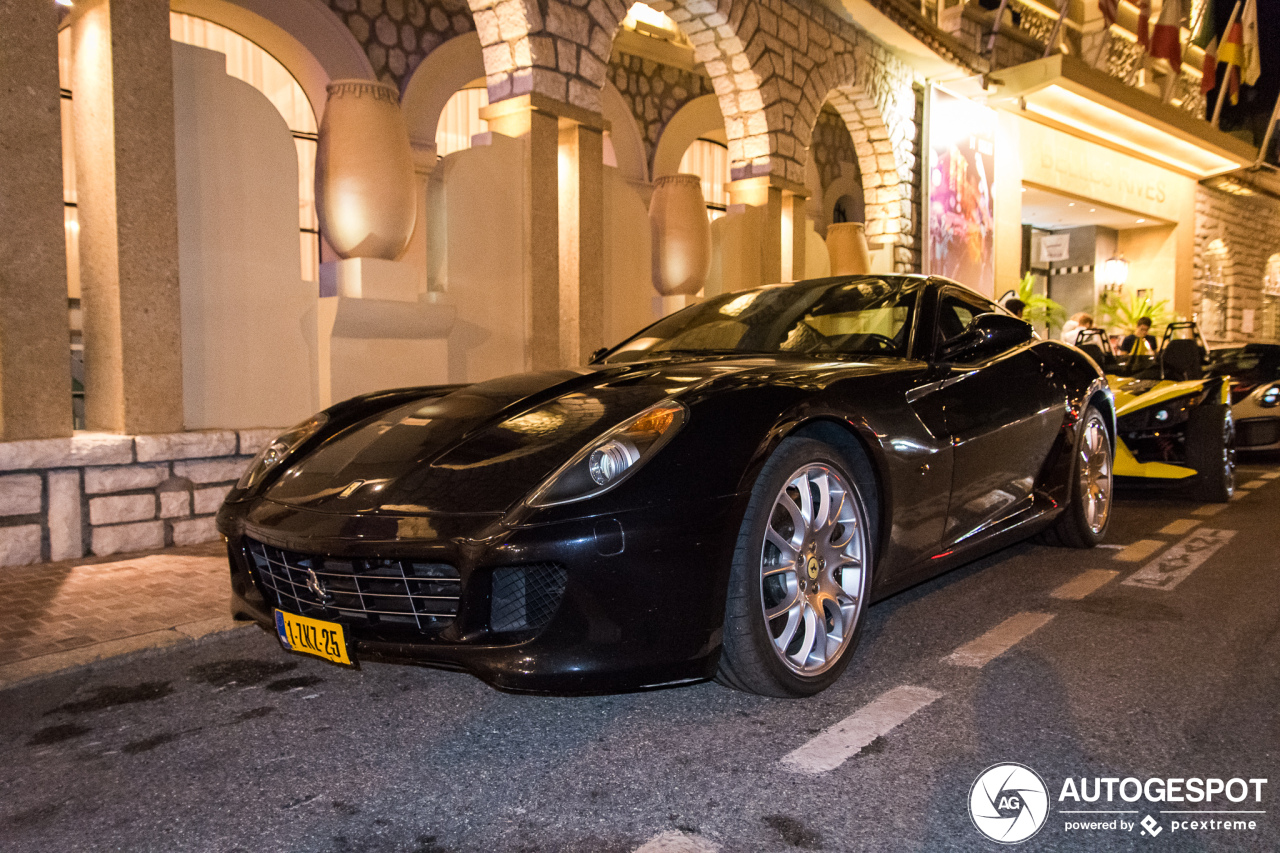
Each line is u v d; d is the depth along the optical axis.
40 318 4.03
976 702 2.31
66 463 4.05
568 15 6.64
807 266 9.94
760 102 9.02
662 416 2.15
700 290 8.12
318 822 1.77
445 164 6.16
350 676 2.64
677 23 8.61
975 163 13.02
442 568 2.07
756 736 2.12
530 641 1.96
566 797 1.85
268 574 2.40
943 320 3.26
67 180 7.13
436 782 1.93
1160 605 3.23
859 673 2.54
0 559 3.91
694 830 1.70
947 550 2.94
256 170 4.96
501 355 6.51
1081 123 14.77
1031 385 3.51
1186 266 19.81
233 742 2.18
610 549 1.94
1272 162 19.62
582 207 6.77
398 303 5.41
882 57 11.38
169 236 4.42
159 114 4.36
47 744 2.19
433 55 8.50
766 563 2.25
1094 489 4.14
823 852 1.62
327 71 7.88
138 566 3.98
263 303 5.00
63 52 7.14
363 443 2.49
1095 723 2.16
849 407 2.46
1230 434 5.61
